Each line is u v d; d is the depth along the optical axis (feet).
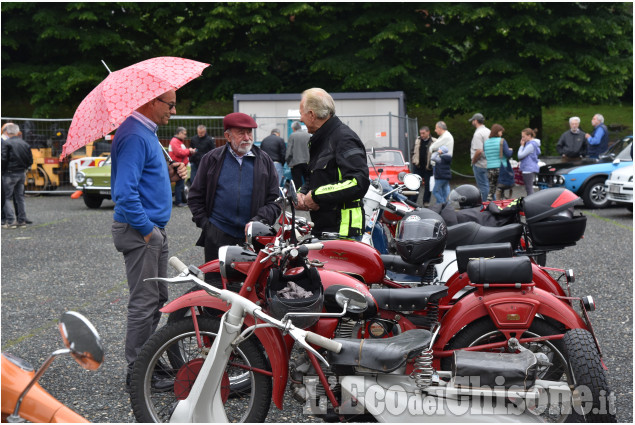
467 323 13.42
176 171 17.37
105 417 14.33
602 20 82.74
